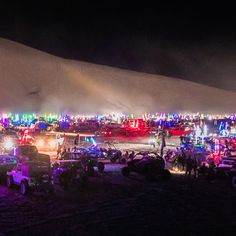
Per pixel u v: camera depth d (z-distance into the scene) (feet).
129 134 188.96
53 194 69.05
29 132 152.76
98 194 70.03
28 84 336.29
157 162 85.40
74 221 51.85
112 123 210.18
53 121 207.92
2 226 49.03
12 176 73.46
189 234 47.47
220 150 110.63
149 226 50.44
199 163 98.32
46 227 48.88
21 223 50.52
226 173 85.71
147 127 195.11
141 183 82.28
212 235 47.44
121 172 96.17
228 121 196.75
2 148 114.73
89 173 88.38
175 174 95.91
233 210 59.82
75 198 66.44
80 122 208.13
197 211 58.85
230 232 48.80
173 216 55.67
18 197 66.18
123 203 63.10
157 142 154.71
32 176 67.67
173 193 71.92
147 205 62.08
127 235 46.60
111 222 51.83
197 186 79.61
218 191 74.84
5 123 187.32
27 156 84.17
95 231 47.73
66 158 92.43
